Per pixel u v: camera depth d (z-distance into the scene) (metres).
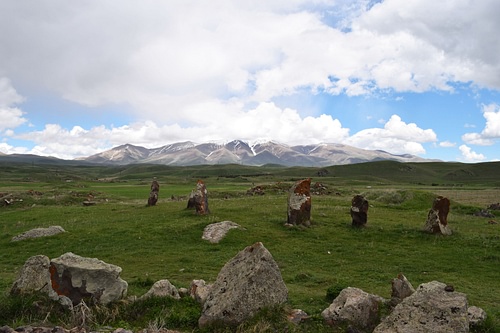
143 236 28.75
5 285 17.20
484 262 23.59
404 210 44.41
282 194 58.53
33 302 12.66
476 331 11.34
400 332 10.12
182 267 21.84
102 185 127.00
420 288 11.38
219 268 21.69
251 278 12.20
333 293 14.97
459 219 38.59
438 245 27.44
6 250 26.59
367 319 11.60
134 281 18.05
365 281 19.44
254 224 31.88
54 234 29.69
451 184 191.62
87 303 13.02
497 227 33.78
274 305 12.06
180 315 12.32
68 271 13.31
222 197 60.00
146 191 84.88
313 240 28.36
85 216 39.25
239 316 11.70
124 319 12.50
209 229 29.52
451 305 10.39
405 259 24.09
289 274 20.77
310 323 11.71
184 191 85.50
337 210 39.78
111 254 24.86
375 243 27.86
